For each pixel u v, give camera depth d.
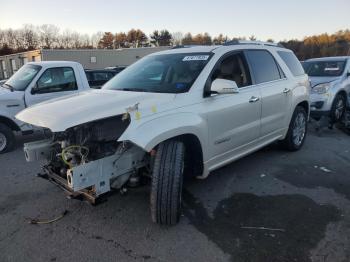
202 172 3.72
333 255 2.84
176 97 3.40
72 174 2.80
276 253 2.88
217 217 3.51
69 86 6.84
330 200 3.88
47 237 3.20
